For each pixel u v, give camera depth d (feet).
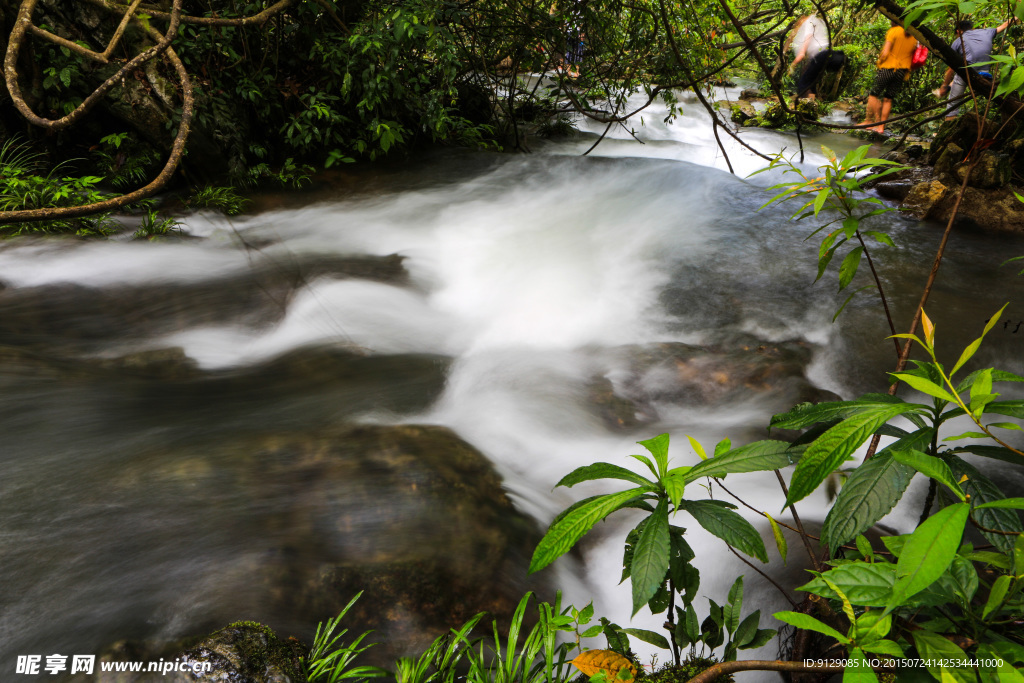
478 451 10.78
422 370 14.01
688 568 5.11
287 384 13.32
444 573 7.96
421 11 23.13
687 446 11.66
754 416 12.73
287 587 7.54
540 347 15.23
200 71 22.66
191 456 10.12
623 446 11.71
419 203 23.03
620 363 14.37
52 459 9.95
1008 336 15.34
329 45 24.17
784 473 10.84
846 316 15.94
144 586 7.49
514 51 29.48
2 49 20.02
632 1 25.77
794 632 7.22
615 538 9.45
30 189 19.03
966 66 8.18
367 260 19.15
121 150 21.89
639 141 35.17
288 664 6.52
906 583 3.04
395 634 7.31
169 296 16.66
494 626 6.44
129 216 20.80
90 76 21.18
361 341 15.20
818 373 14.28
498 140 31.55
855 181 5.88
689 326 15.81
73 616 7.08
